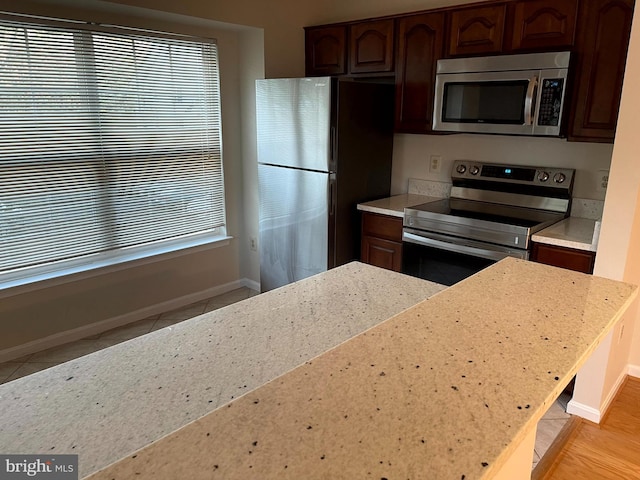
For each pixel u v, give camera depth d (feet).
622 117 6.59
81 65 9.30
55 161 9.26
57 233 9.57
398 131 10.70
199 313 11.67
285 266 11.80
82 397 3.22
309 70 12.21
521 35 8.44
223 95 11.90
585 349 2.72
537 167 9.63
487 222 8.68
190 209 11.87
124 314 10.96
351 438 1.94
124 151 10.26
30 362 9.30
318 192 10.55
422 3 10.68
